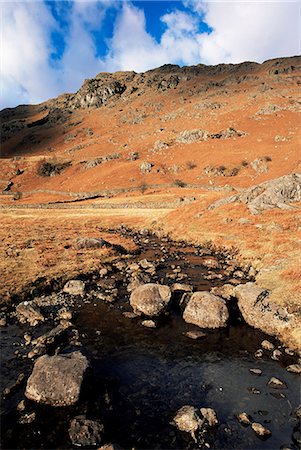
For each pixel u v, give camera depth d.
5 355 17.48
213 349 18.66
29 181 154.62
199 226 49.22
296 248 32.88
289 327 19.86
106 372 16.31
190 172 125.69
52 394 13.80
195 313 21.69
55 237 47.03
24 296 25.23
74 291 26.52
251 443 12.13
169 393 14.86
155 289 23.66
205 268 33.12
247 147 135.50
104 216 71.00
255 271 30.44
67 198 118.25
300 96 192.12
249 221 45.44
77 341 19.11
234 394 14.80
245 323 21.70
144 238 50.25
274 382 15.46
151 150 154.25
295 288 22.67
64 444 11.99
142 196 100.25
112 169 138.00
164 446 11.98
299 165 103.31
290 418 13.37
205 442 12.16
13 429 12.59
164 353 18.20
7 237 45.91
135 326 21.22
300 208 46.78
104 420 13.13
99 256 36.50
